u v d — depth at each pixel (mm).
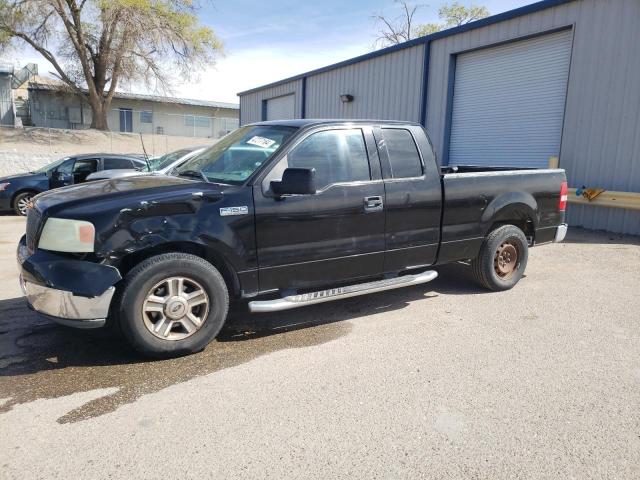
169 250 4008
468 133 14273
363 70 17875
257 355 4141
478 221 5570
